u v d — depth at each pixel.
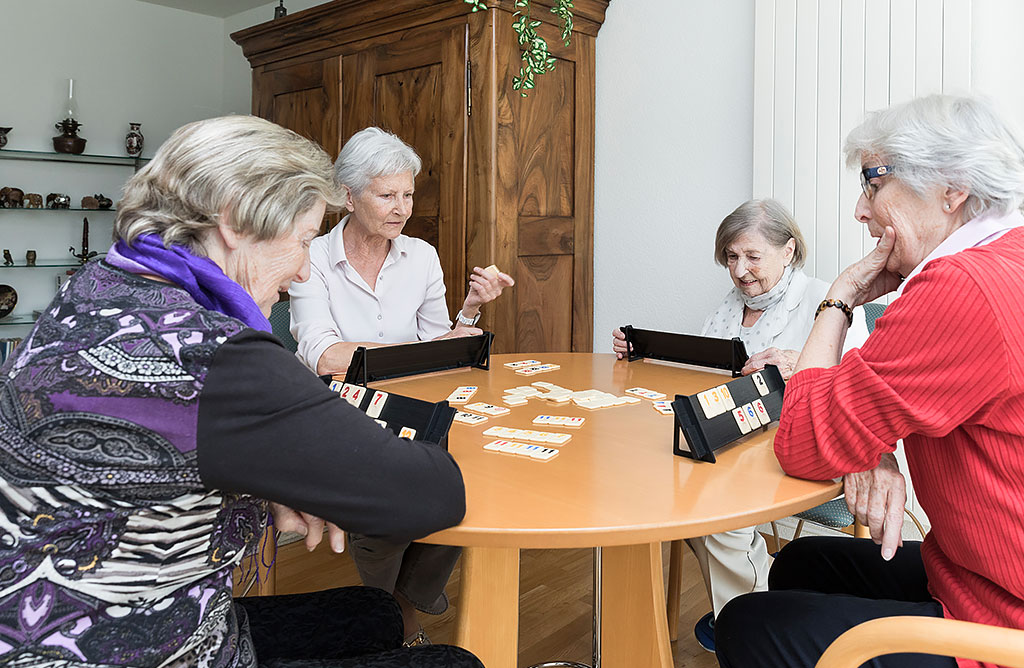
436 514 0.91
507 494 1.07
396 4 3.06
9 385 0.73
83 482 0.72
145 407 0.73
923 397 1.00
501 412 1.56
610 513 1.00
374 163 2.16
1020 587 0.99
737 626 1.23
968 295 0.96
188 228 0.85
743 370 1.92
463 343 2.02
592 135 3.29
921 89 2.38
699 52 2.97
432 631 2.23
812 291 2.18
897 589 1.36
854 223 2.54
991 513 1.00
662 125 3.10
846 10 2.51
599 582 1.72
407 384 1.85
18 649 0.72
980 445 1.00
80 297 0.81
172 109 4.88
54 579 0.72
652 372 2.03
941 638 0.88
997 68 2.27
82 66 4.52
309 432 0.78
